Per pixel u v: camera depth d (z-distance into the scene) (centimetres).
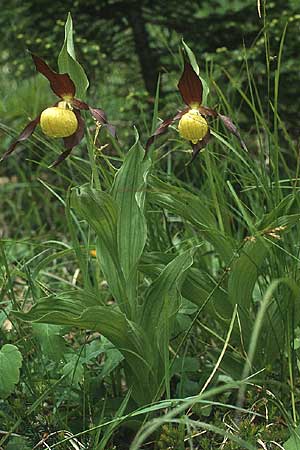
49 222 163
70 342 118
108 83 173
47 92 196
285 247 103
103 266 100
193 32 160
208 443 98
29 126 95
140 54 167
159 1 161
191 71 94
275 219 99
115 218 95
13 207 168
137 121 159
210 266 121
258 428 99
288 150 153
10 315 109
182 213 101
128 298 98
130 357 99
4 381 95
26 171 180
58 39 166
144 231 97
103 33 168
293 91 150
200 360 110
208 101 118
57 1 164
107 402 103
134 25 166
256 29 153
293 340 101
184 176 154
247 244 99
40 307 95
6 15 168
